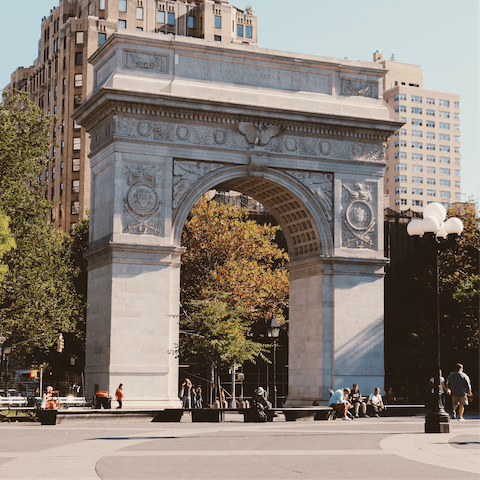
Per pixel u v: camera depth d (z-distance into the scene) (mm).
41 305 64375
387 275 97125
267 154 57812
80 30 128875
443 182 189000
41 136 64875
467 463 21281
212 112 56656
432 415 31953
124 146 54531
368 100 62000
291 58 59531
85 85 127562
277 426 38625
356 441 28375
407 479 18234
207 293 64000
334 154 60156
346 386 58406
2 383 94062
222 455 23641
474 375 76062
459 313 77000
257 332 95812
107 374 52656
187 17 141875
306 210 59438
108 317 53312
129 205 54188
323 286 59094
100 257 55625
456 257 81188
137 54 56031
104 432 34312
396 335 93750
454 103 191875
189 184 55938
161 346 53625
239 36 152250
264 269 88562
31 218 63531
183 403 56312
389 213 100000
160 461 22078
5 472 19719
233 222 81562
